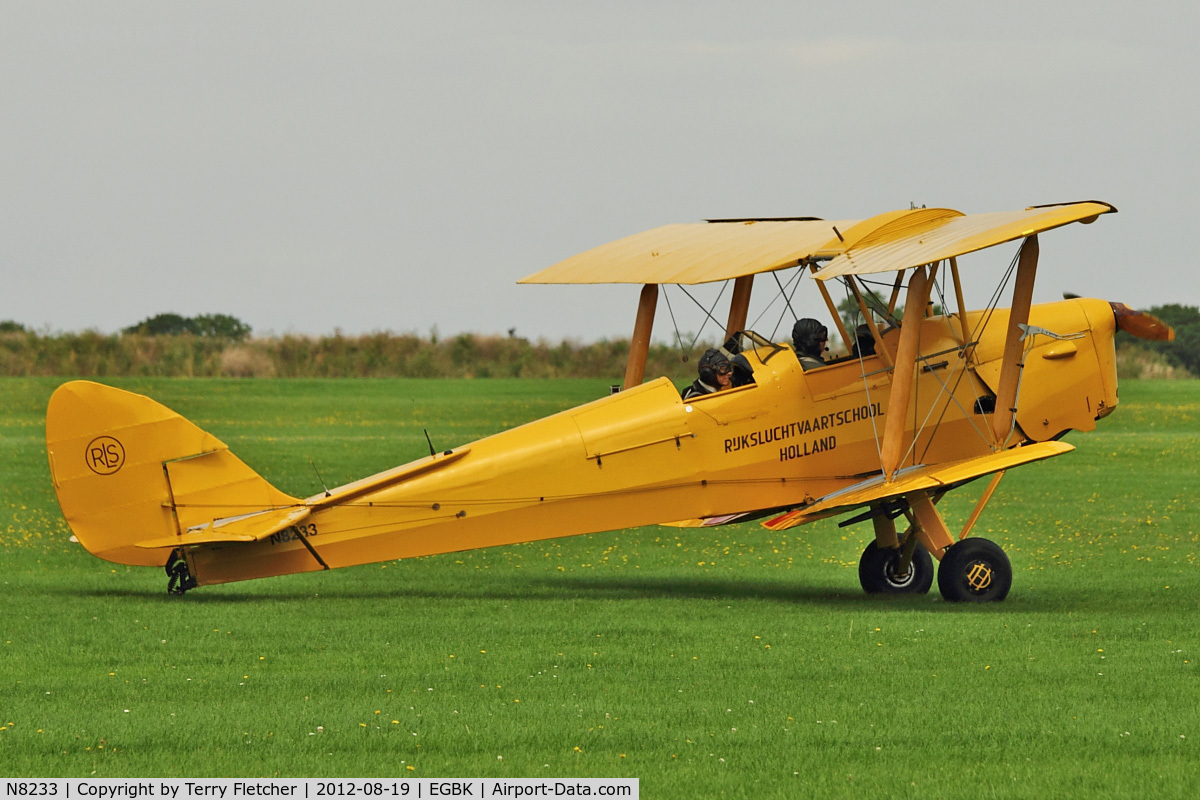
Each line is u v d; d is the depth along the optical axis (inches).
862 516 1526.8
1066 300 1604.3
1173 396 5787.4
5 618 1289.4
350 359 7864.2
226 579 1411.2
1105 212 1342.3
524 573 1721.2
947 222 1454.2
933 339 1524.4
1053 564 1724.9
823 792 741.9
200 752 823.7
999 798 730.8
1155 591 1482.5
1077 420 1550.2
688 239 1624.0
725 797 737.0
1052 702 927.0
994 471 1339.8
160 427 1389.0
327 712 912.3
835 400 1491.1
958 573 1403.8
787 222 1686.8
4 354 7249.0
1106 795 733.9
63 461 1373.0
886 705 922.1
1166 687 969.5
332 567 1419.8
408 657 1096.2
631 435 1449.3
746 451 1471.5
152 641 1168.2
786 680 1001.5
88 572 1674.5
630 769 784.9
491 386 6668.3
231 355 7691.9
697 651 1115.3
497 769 788.0
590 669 1044.5
